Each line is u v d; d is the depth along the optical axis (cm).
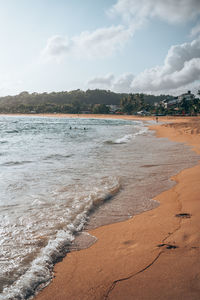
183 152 1354
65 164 1037
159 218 463
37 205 548
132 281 276
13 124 6284
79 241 395
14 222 459
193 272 277
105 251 356
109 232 422
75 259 340
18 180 772
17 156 1265
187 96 14962
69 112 18150
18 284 286
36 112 19312
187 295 242
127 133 3231
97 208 541
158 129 4122
